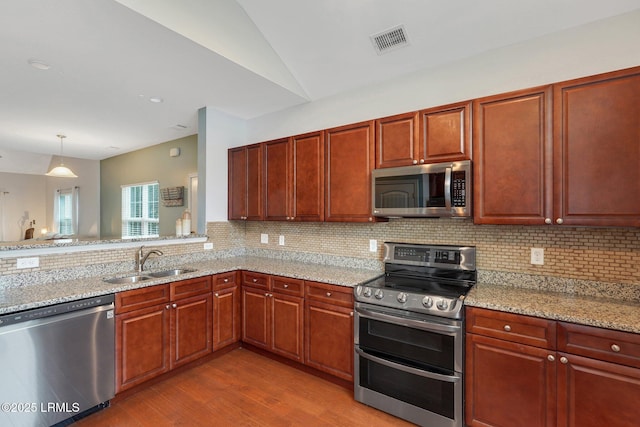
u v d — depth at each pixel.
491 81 2.33
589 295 1.99
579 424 1.58
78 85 2.87
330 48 2.68
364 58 2.67
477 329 1.86
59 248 2.45
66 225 7.86
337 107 3.12
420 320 2.02
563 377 1.62
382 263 2.84
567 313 1.64
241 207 3.54
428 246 2.52
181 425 2.07
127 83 2.83
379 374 2.21
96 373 2.15
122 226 6.18
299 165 3.03
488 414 1.83
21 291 2.13
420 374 2.02
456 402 1.91
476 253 2.38
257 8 2.52
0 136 4.78
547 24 2.08
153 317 2.47
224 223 3.68
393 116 2.46
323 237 3.24
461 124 2.16
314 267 3.06
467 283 2.33
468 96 2.42
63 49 2.24
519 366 1.74
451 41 2.34
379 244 2.86
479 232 2.38
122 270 2.82
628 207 1.66
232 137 3.79
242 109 3.56
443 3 2.12
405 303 2.07
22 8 1.77
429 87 2.60
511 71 2.26
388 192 2.43
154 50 2.27
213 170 3.57
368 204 2.58
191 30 2.15
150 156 5.51
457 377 1.90
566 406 1.61
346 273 2.75
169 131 4.50
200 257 3.43
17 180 8.02
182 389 2.48
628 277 1.88
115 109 3.54
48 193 8.34
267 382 2.58
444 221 2.54
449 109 2.21
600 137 1.73
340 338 2.46
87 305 2.11
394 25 2.35
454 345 1.91
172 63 2.46
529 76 2.20
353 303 2.38
